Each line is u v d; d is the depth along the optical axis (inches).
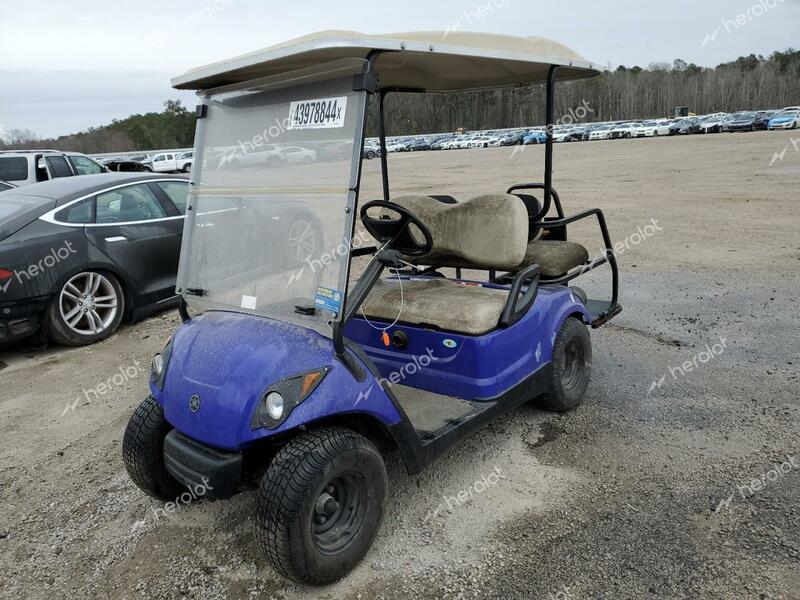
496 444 141.5
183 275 122.5
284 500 89.2
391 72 152.7
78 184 233.0
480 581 99.0
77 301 216.8
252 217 109.5
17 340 208.4
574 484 124.3
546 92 154.2
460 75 161.5
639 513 113.6
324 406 93.0
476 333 125.5
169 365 106.9
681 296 243.3
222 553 109.5
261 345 98.7
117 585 103.7
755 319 212.7
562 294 154.1
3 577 107.6
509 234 140.9
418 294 140.9
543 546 106.2
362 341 142.1
